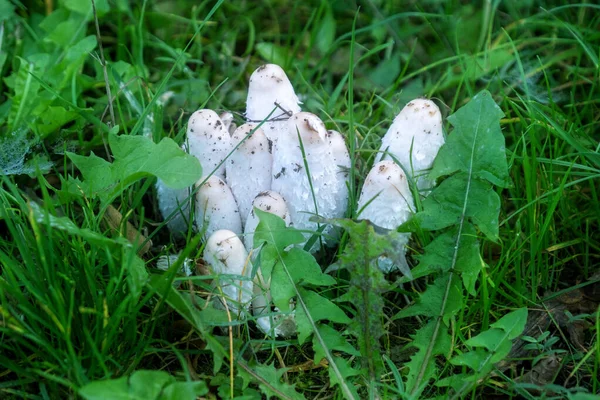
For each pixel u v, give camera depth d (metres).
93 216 0.52
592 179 0.57
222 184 0.55
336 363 0.49
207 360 0.52
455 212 0.53
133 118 0.64
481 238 0.56
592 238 0.59
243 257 0.52
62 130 0.63
